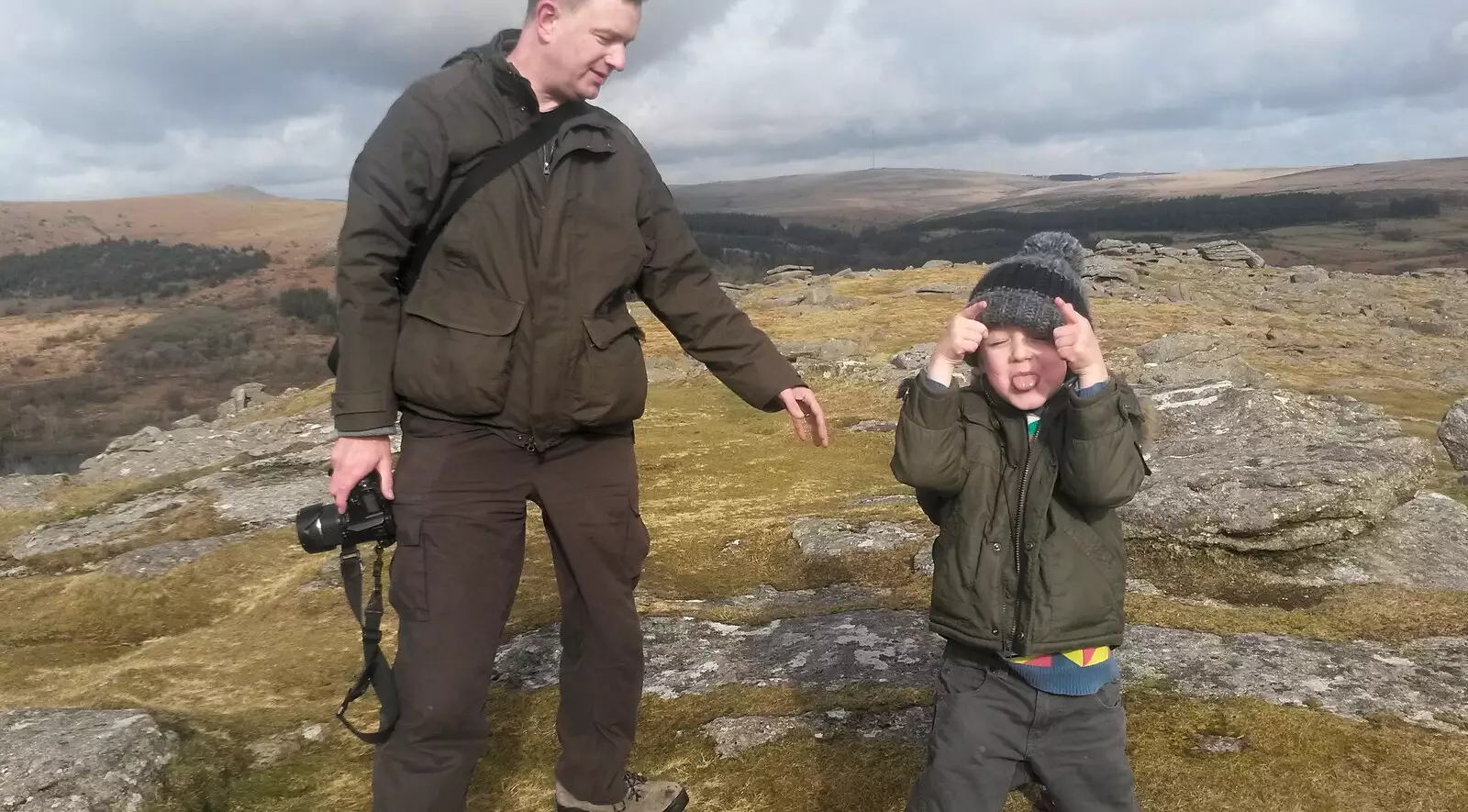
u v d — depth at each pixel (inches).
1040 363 104.9
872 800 145.2
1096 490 98.9
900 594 240.4
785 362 132.6
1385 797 136.0
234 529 360.8
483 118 110.4
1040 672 104.2
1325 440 304.5
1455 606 207.5
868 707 172.4
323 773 172.1
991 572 105.9
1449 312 1529.3
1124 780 104.7
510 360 113.1
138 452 540.1
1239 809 135.3
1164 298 1530.5
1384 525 251.0
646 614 234.8
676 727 174.4
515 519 119.3
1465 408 390.3
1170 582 239.6
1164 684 173.8
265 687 215.8
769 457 443.5
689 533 323.0
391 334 111.3
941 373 106.1
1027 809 137.3
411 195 108.7
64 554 348.2
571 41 109.6
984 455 108.1
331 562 305.1
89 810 152.6
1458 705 162.4
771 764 157.2
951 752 107.4
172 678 224.7
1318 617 205.6
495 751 172.9
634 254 118.1
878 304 1478.8
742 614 232.2
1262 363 994.7
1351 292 1697.8
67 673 240.7
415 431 116.6
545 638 221.3
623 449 125.6
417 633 113.2
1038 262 107.7
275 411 789.2
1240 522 238.8
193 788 165.6
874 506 338.6
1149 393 380.2
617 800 136.7
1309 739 151.5
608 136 116.4
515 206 111.1
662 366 839.7
